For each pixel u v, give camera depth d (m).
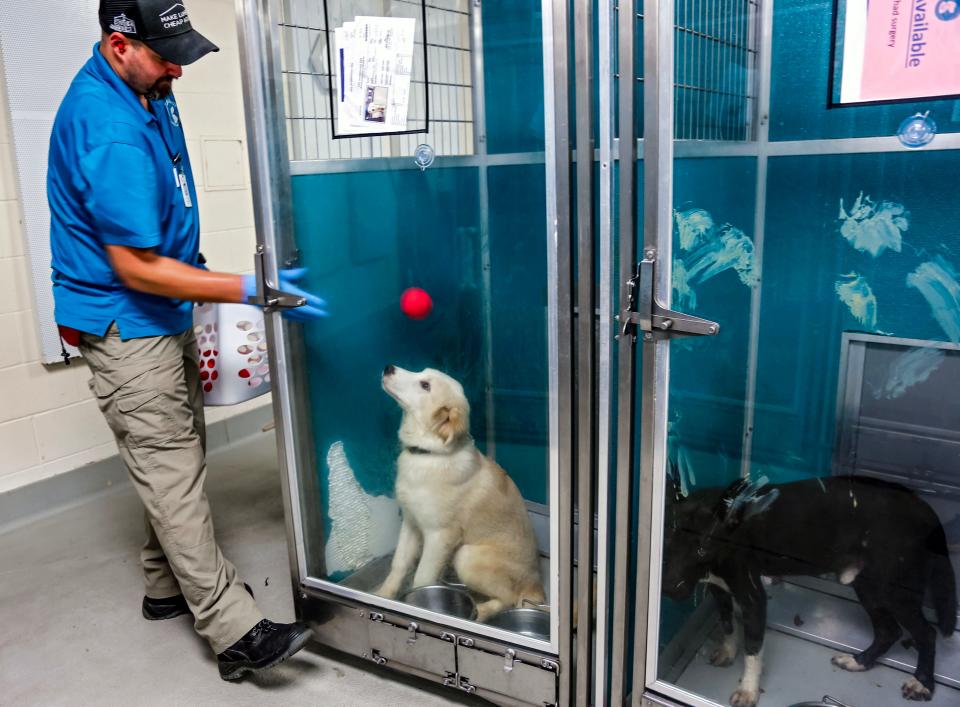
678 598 1.49
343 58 1.55
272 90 1.63
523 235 1.60
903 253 1.49
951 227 1.42
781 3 1.49
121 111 1.54
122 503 2.80
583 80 1.22
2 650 1.94
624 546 1.38
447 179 1.65
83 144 1.51
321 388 1.81
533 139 1.56
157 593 2.04
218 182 3.17
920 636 1.45
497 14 1.59
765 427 1.71
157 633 2.00
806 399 1.65
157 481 1.69
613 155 1.24
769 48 1.52
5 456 2.59
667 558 1.44
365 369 1.76
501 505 1.70
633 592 1.46
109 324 1.64
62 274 1.67
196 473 1.74
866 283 1.54
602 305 1.29
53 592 2.21
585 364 1.33
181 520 1.70
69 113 1.56
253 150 1.62
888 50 1.29
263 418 3.51
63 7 2.50
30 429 2.65
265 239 1.66
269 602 2.13
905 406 1.55
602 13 1.18
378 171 1.66
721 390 1.58
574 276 1.34
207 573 1.72
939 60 1.24
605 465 1.35
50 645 1.96
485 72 1.63
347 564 1.86
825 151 1.52
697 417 1.51
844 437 1.63
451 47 1.61
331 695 1.73
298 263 1.73
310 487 1.85
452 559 1.76
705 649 1.54
